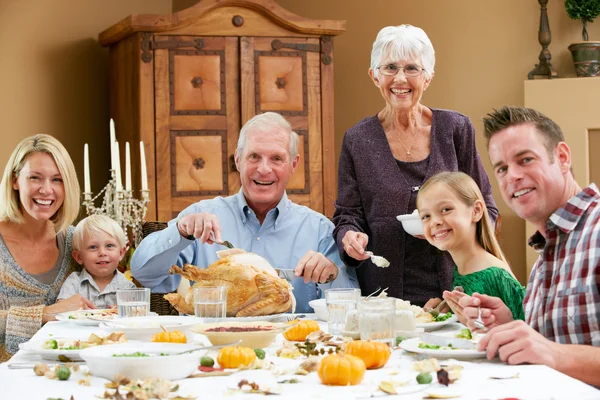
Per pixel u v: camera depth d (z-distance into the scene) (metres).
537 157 1.92
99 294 3.37
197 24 5.14
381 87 3.09
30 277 3.21
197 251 3.01
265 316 2.38
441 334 2.12
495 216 3.19
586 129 5.47
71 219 3.29
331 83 5.34
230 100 5.19
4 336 2.96
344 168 3.19
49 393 1.46
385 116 3.17
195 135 5.14
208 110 5.16
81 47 5.47
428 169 3.08
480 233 2.90
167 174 5.10
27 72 5.16
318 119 5.31
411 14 5.85
